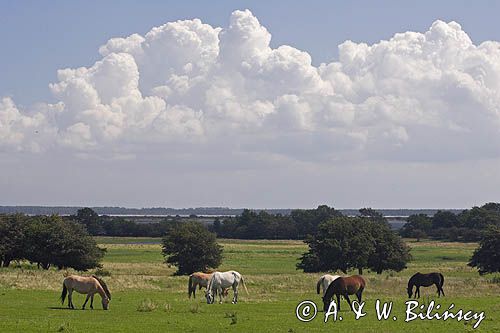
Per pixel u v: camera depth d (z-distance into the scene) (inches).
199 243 3651.6
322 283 1547.7
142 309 1375.5
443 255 5142.7
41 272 2795.3
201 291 1961.1
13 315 1285.7
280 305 1502.2
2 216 3412.9
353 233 3511.3
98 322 1176.2
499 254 3125.0
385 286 2279.8
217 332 1077.8
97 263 3447.3
